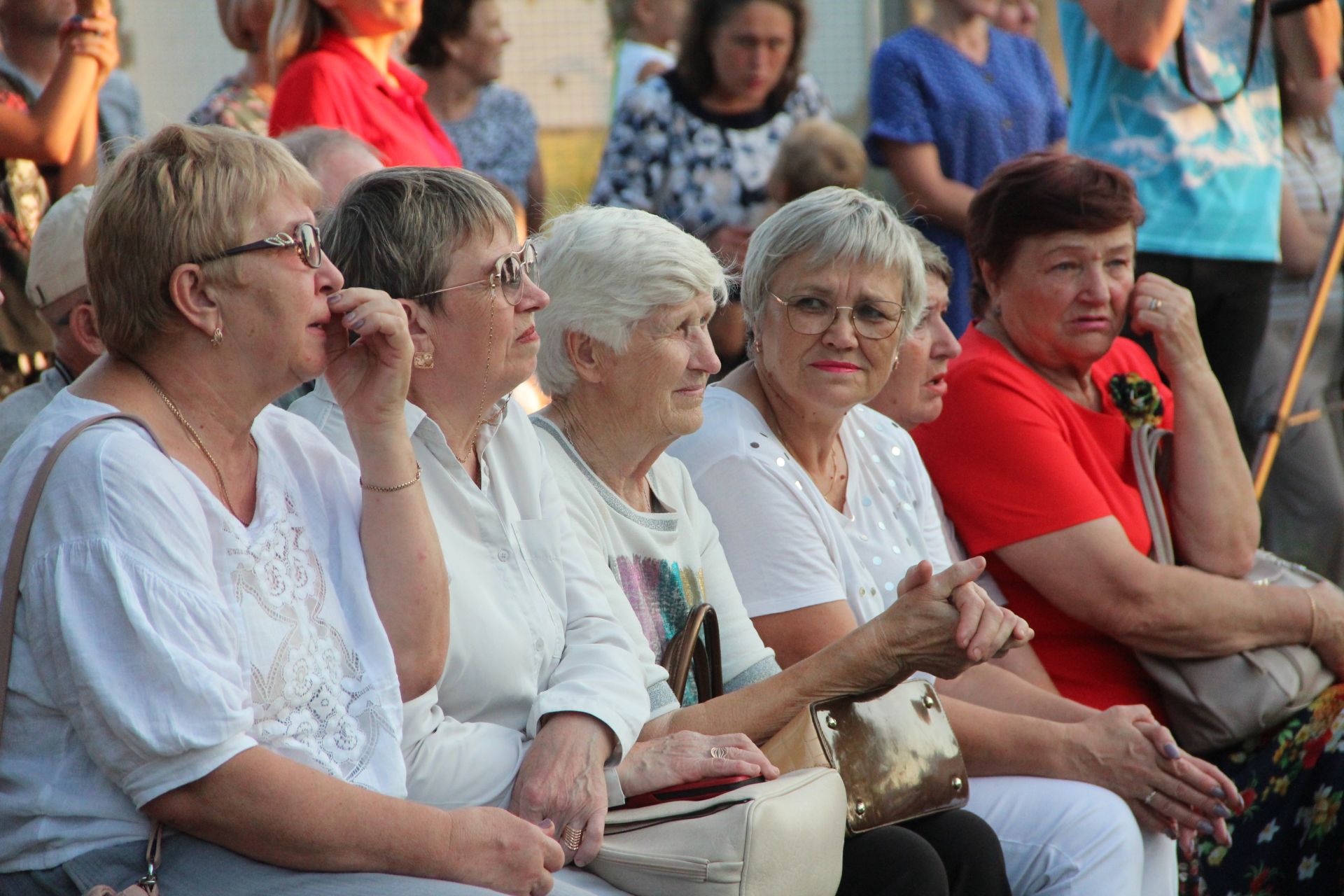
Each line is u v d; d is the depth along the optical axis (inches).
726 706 394.9
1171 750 450.6
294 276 297.0
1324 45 796.0
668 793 356.2
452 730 343.9
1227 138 704.4
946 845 405.7
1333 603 535.2
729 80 762.2
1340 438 811.4
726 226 766.5
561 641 373.1
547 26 1103.6
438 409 364.8
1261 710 515.8
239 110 680.4
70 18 591.2
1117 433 550.3
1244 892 520.4
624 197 772.6
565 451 409.7
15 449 287.1
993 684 492.7
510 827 305.1
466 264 356.2
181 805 273.3
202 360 296.5
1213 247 703.7
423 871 293.6
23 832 278.4
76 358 414.0
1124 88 708.0
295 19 614.2
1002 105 766.5
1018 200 539.2
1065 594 513.7
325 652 308.2
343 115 602.2
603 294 401.4
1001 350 546.0
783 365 460.8
